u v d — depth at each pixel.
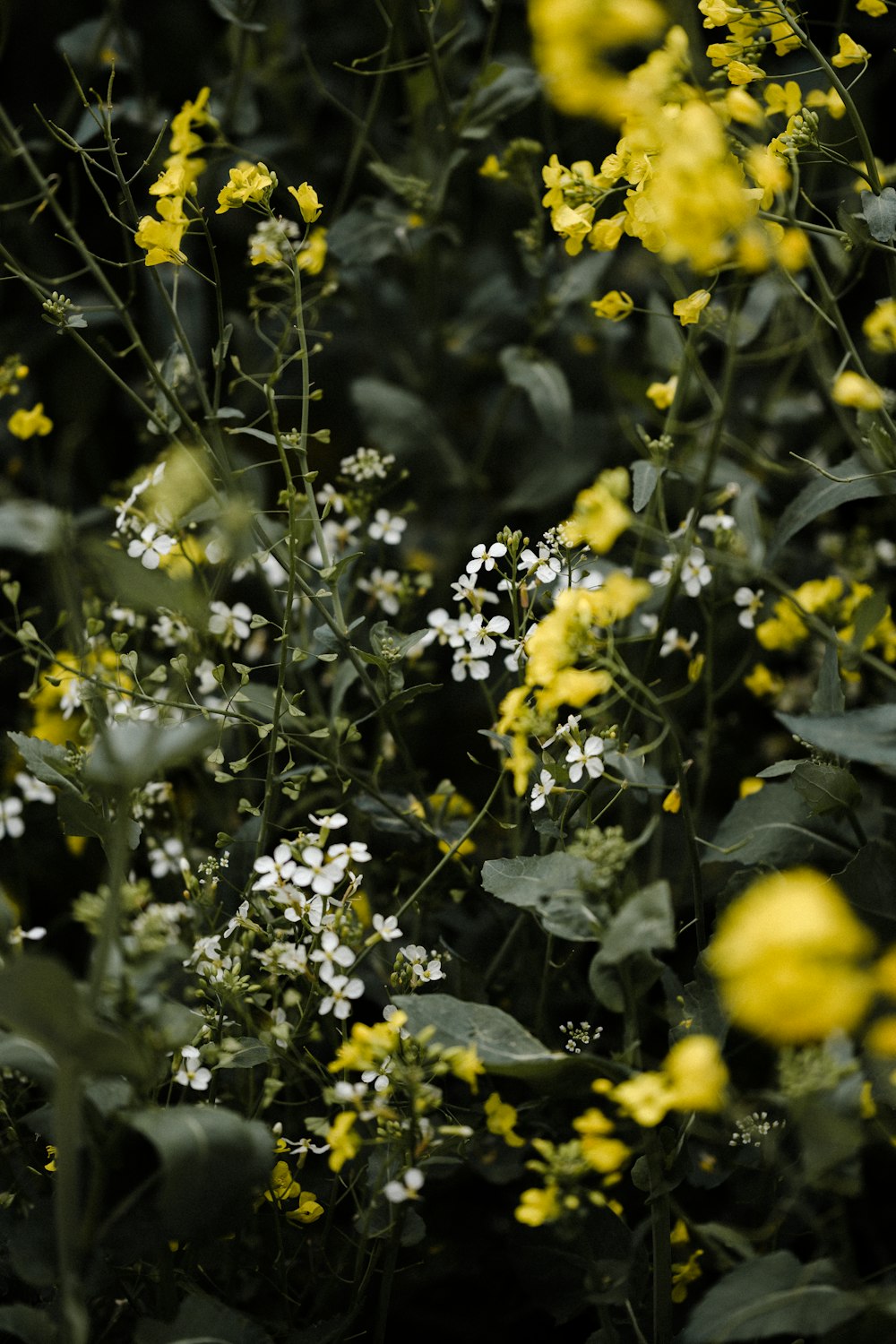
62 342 1.30
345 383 1.32
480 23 1.34
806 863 1.07
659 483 1.07
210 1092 1.05
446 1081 1.09
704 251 0.93
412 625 1.26
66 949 1.21
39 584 1.25
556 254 1.30
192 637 1.11
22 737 1.05
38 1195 1.05
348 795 1.13
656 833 1.16
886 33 1.29
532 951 1.12
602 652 1.06
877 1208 1.14
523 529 1.30
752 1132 1.03
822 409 1.26
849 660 1.07
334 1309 1.10
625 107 0.92
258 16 1.33
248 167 1.07
